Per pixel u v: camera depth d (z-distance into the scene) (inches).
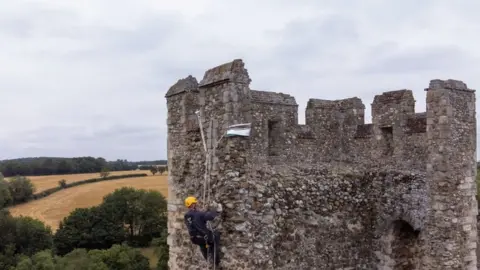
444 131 561.3
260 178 475.2
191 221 424.5
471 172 579.8
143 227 2682.1
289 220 493.4
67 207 3029.0
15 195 3189.0
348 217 553.0
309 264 508.4
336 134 770.2
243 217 421.7
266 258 432.1
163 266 1975.9
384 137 693.9
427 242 571.8
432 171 569.9
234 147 432.1
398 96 665.0
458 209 562.3
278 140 716.0
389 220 583.8
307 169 553.3
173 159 549.0
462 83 580.7
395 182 592.4
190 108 529.3
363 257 562.3
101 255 2103.8
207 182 458.0
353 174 574.2
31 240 2343.8
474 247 573.9
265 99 698.8
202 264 489.7
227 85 442.3
